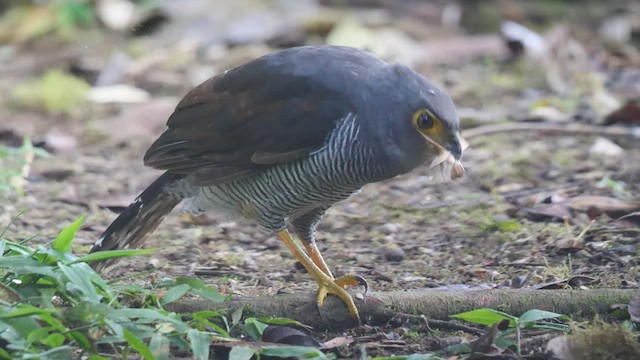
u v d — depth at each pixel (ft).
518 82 57.62
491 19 67.82
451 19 68.08
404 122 28.32
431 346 26.02
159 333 24.23
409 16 68.39
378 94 28.43
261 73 29.71
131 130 50.67
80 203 40.83
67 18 67.15
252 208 30.35
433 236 36.63
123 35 66.80
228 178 30.01
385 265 33.50
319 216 31.12
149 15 65.98
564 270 31.22
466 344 25.18
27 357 22.25
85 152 48.29
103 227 37.88
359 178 29.09
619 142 47.11
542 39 61.52
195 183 30.30
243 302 27.43
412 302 27.68
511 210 38.27
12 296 24.82
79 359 23.61
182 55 61.52
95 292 24.30
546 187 41.57
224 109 29.91
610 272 31.01
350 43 60.90
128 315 23.67
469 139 48.32
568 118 50.42
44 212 39.47
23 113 53.31
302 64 29.43
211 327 25.71
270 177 29.66
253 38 63.62
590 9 71.41
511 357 24.84
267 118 29.22
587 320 26.96
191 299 27.61
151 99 54.90
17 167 44.83
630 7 71.92
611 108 50.42
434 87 28.78
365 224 38.40
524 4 71.97
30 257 25.50
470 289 28.58
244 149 29.58
